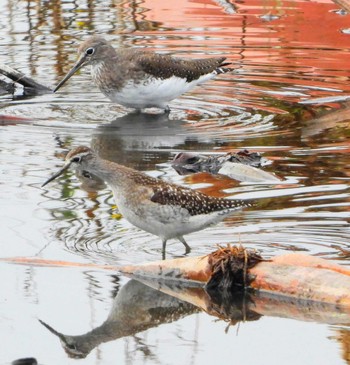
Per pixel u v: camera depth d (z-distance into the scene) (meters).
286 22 23.72
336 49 21.81
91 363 9.41
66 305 10.62
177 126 17.41
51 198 13.57
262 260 11.04
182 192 11.62
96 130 17.16
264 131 17.00
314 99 18.81
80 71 20.75
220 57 19.61
